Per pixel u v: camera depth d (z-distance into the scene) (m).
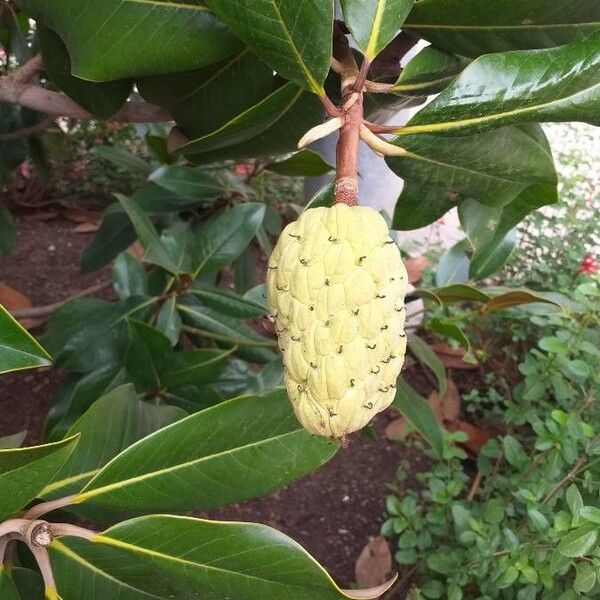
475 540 0.60
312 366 0.25
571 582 0.56
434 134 0.28
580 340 0.67
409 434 0.90
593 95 0.27
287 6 0.25
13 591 0.27
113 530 0.28
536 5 0.30
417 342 0.59
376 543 0.76
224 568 0.29
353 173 0.27
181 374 0.54
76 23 0.30
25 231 1.32
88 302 0.61
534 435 0.84
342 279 0.25
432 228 1.21
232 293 0.58
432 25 0.32
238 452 0.32
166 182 0.67
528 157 0.32
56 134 1.00
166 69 0.31
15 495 0.26
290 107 0.39
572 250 0.93
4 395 0.90
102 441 0.34
